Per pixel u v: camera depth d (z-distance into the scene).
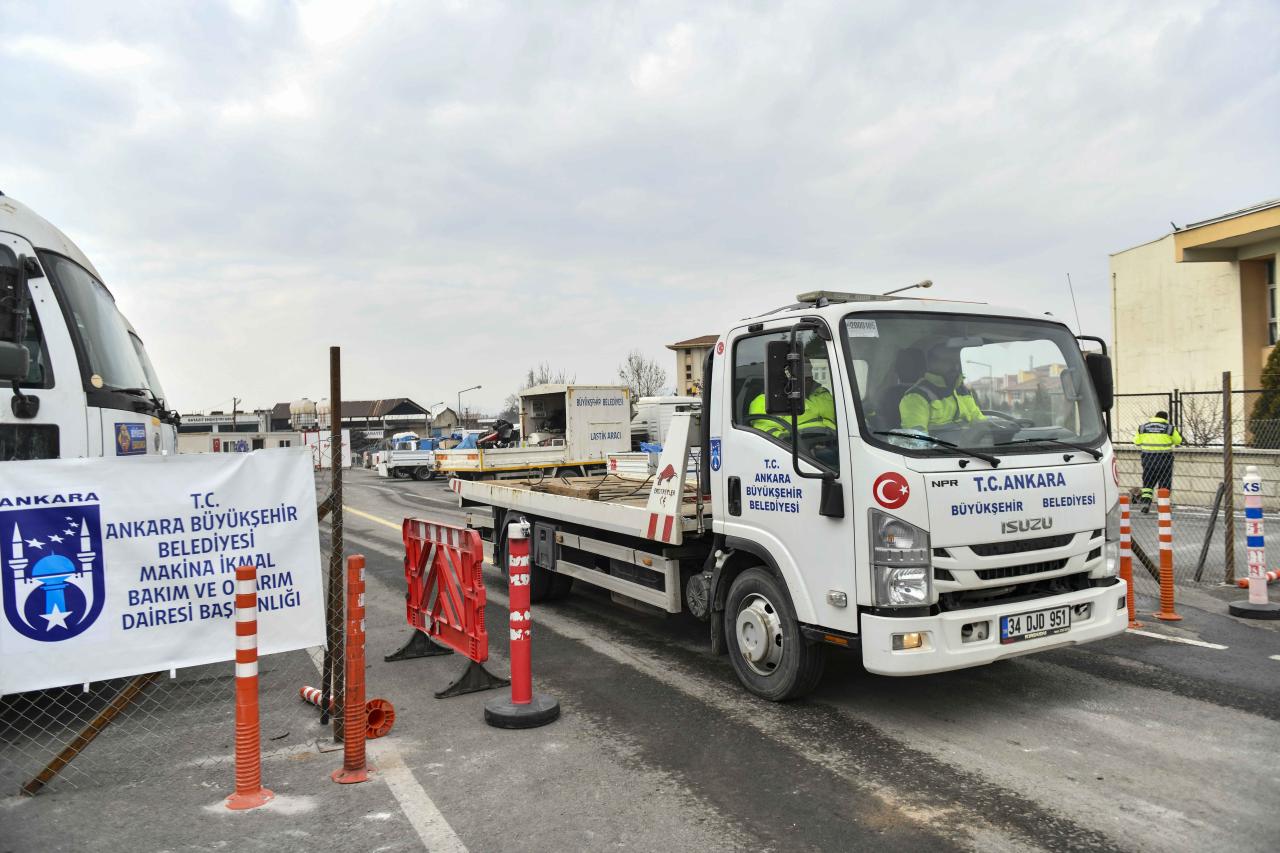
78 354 5.60
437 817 3.94
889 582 4.57
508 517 9.60
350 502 23.97
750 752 4.65
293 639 4.84
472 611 5.98
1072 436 5.34
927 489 4.57
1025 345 5.44
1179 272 21.17
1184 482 15.73
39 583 4.26
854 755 4.57
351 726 4.42
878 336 5.00
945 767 4.38
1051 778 4.21
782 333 5.30
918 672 4.50
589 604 9.05
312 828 3.86
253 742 4.20
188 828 3.88
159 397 9.31
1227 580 8.86
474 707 5.59
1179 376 21.22
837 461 4.86
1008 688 5.64
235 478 4.70
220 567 4.66
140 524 4.47
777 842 3.63
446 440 35.91
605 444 19.11
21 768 4.67
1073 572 5.04
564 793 4.18
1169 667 6.04
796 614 5.20
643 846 3.62
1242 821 3.71
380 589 10.20
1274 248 18.31
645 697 5.69
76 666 4.33
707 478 6.22
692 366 71.56
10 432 5.25
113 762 4.73
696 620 8.16
